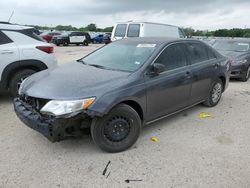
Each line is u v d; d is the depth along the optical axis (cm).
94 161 338
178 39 471
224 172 317
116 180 300
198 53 508
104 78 362
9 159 338
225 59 584
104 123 342
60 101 316
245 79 905
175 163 336
